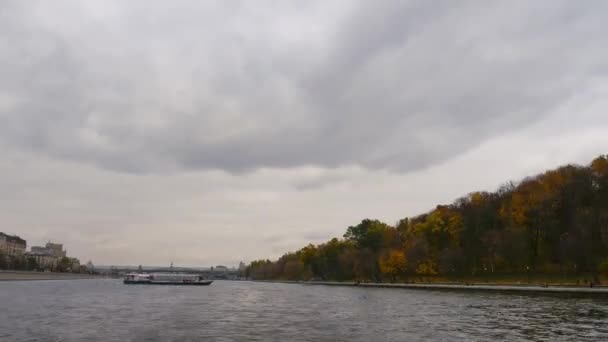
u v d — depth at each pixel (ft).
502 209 618.85
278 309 314.76
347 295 484.74
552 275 524.11
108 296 482.28
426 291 515.50
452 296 410.72
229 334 188.34
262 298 460.14
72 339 176.14
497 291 459.32
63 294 504.84
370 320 234.79
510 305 294.05
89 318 250.78
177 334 188.55
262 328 207.10
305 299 434.71
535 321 209.26
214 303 384.68
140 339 176.14
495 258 603.67
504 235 572.51
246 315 271.08
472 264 641.81
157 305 355.36
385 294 482.28
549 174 601.62
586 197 549.95
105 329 204.23
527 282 540.11
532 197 566.77
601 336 166.91
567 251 503.61
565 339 161.79
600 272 472.03
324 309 309.42
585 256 491.31
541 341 158.61
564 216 552.82
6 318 248.93
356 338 175.01
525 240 561.02
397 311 278.46
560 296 357.00
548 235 561.02
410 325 210.38
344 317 252.21
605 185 548.72
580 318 215.72
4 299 409.90
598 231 491.31
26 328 207.10
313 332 192.54
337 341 168.76
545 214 551.18
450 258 652.48
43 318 249.55
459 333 181.57
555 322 203.82
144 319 246.68
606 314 229.66
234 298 463.42
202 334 188.44
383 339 171.42
